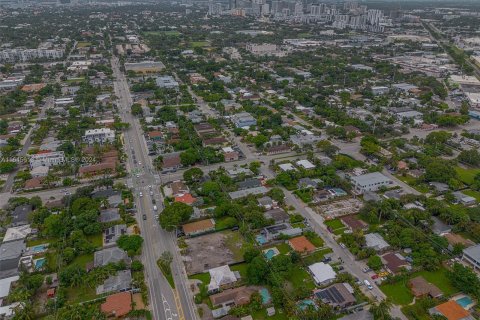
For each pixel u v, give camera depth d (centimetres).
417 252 17562
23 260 16962
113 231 19050
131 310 14288
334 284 15612
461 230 19475
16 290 14900
